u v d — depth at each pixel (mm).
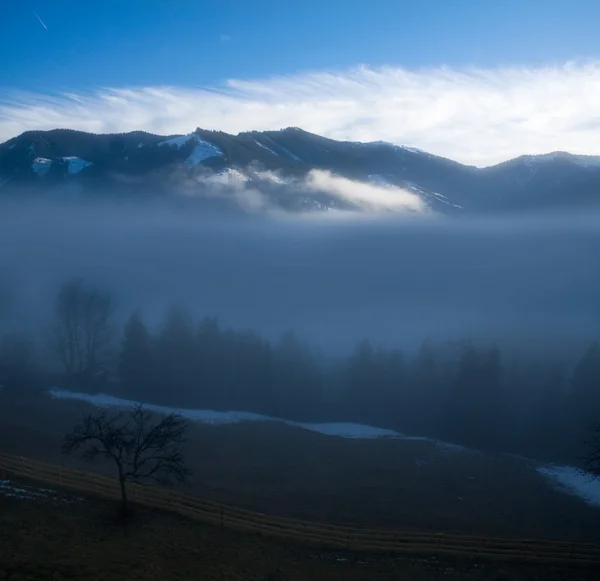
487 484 42812
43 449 41469
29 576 19625
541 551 29625
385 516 35250
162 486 36062
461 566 27125
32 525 24672
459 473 44719
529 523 36250
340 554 27359
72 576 20250
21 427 46719
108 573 21125
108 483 31422
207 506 31016
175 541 25641
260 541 27484
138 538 25250
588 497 41844
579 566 28203
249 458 45125
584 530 35812
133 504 29172
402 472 43906
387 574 25500
